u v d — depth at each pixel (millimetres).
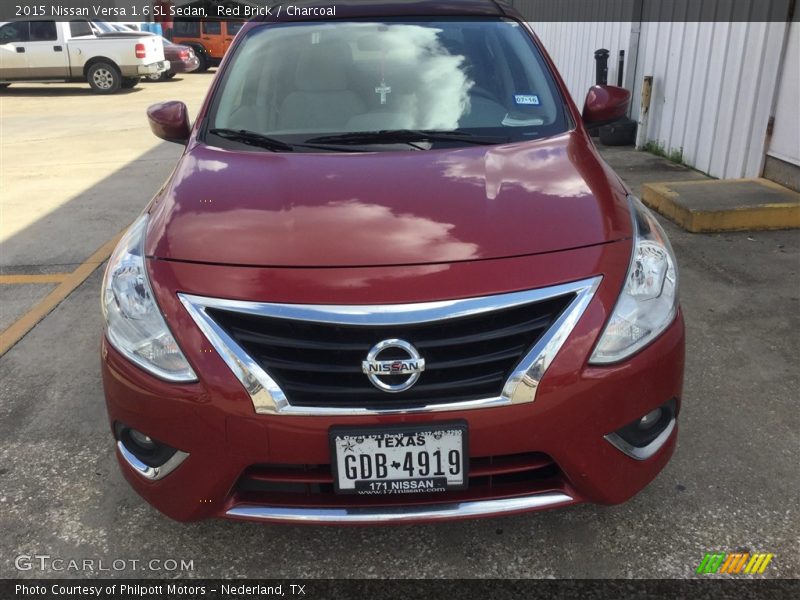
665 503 2191
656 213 4965
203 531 2158
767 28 4906
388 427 1682
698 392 2760
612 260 1802
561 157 2262
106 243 4875
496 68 2787
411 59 2822
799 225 4547
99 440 2613
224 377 1708
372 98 2676
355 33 2951
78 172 7125
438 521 1789
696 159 5965
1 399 2918
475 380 1698
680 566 1962
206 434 1743
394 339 1663
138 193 6234
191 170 2281
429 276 1702
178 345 1744
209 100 2748
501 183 2059
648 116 6742
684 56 6035
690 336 3193
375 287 1687
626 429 1839
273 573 2002
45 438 2637
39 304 3875
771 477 2283
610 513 2162
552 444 1734
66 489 2355
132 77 14680
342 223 1869
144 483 1900
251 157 2342
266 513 1807
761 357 3006
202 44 19875
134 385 1795
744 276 3832
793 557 1976
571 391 1710
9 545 2121
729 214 4477
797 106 4758
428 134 2498
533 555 2021
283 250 1791
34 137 9328
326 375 1701
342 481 1732
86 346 3373
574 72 8844
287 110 2658
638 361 1780
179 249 1854
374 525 1792
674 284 1947
